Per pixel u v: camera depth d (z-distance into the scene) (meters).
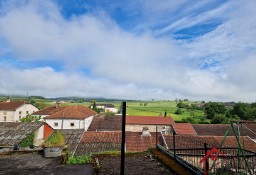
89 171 6.80
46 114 51.47
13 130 21.91
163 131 41.28
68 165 7.37
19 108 56.41
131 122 41.53
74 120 41.97
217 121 62.72
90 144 21.55
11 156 8.40
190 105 113.38
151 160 8.21
